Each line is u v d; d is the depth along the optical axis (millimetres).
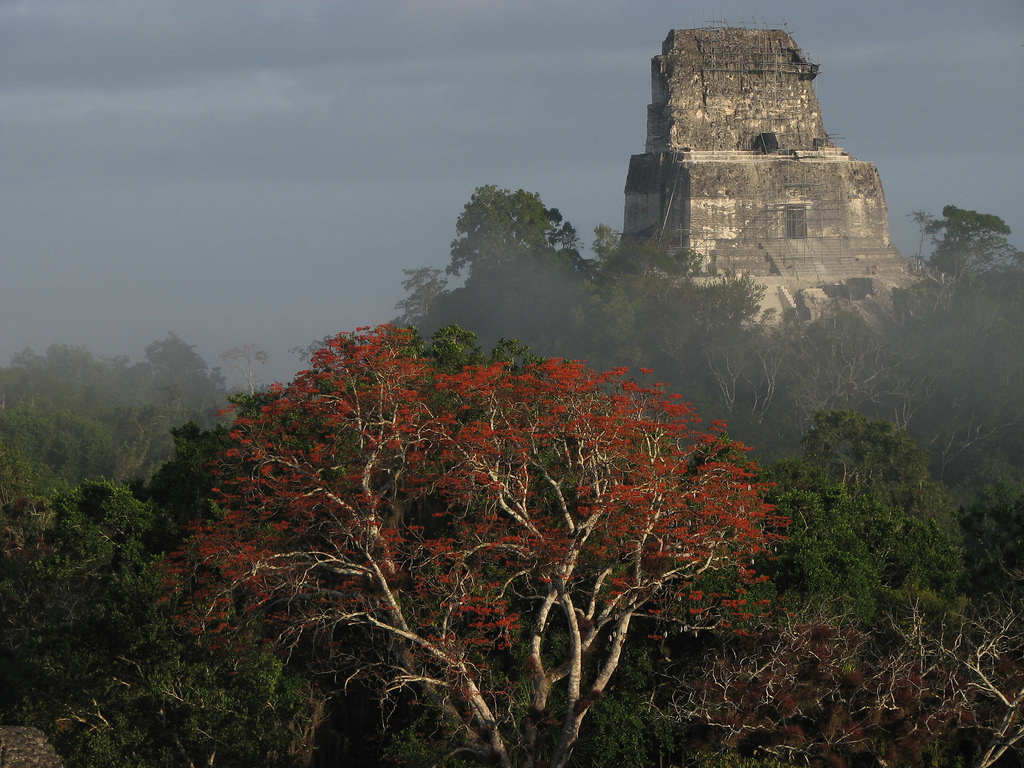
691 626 119000
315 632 120938
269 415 134875
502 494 123938
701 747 114500
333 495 120625
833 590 132750
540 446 131500
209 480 148250
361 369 134375
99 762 118188
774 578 135750
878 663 118750
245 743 119938
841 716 110750
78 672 123812
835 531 148250
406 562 131500
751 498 127188
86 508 147000
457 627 124750
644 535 117000
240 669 121812
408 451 134875
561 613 132000
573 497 132250
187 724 119938
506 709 118375
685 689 120250
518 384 134875
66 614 156250
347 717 137125
